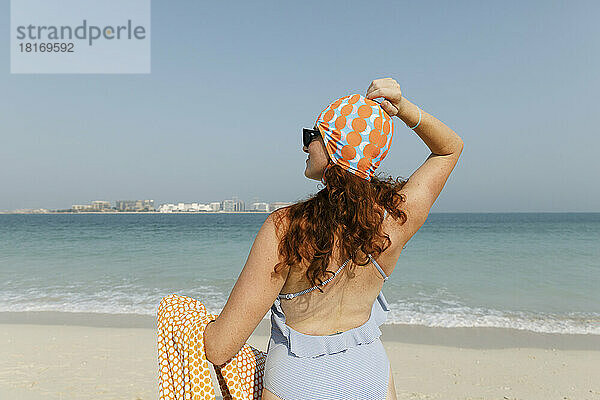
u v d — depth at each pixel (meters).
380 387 1.78
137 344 6.71
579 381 5.48
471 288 10.90
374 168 1.72
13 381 5.36
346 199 1.64
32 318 8.19
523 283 11.57
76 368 5.76
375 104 1.73
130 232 33.75
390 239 1.74
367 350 1.79
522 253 18.17
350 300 1.75
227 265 14.80
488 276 12.61
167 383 1.84
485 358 6.22
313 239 1.61
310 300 1.70
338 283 1.70
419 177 1.87
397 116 1.83
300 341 1.73
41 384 5.27
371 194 1.71
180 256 17.25
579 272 13.31
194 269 13.95
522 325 7.73
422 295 10.12
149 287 11.16
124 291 10.63
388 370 1.87
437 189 1.88
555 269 13.92
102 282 11.80
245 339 1.67
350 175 1.68
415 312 8.56
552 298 9.84
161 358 1.86
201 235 29.83
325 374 1.70
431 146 1.90
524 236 28.86
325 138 1.68
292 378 1.70
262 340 6.87
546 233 32.28
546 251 18.91
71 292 10.48
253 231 34.47
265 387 1.79
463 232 33.66
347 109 1.69
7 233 32.88
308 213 1.64
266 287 1.63
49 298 9.84
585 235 29.33
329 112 1.71
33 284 11.52
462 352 6.46
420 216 1.81
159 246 21.39
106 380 5.38
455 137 1.90
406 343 6.84
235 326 1.64
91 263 15.34
